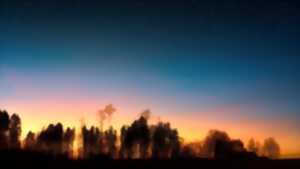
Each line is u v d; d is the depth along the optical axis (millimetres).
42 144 37375
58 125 39406
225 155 38781
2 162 30703
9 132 37375
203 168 33250
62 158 35406
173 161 36531
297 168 32438
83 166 32844
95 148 40250
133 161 36250
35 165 31172
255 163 35094
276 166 33250
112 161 36094
